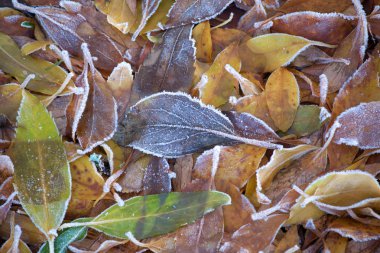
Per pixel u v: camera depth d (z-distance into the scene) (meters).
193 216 0.49
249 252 0.49
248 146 0.51
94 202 0.50
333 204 0.49
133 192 0.51
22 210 0.50
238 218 0.50
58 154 0.49
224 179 0.50
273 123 0.51
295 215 0.50
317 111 0.51
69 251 0.50
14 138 0.49
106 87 0.51
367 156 0.51
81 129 0.50
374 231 0.49
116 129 0.50
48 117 0.50
